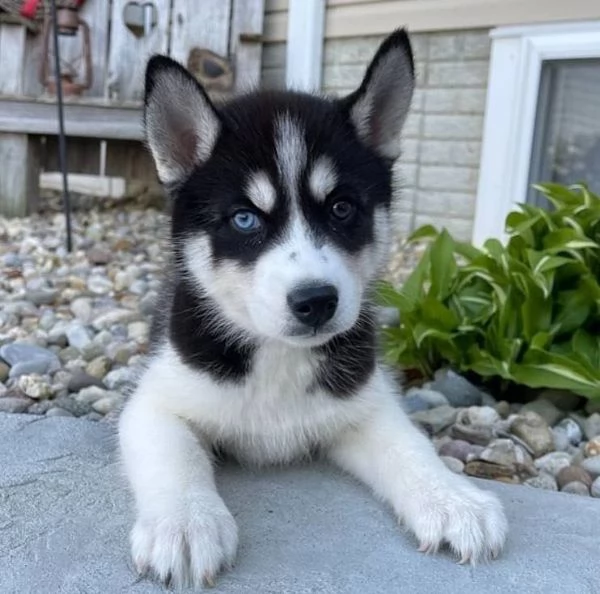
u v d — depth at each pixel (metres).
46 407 0.49
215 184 0.38
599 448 0.46
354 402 0.39
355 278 0.37
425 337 0.56
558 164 0.89
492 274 0.56
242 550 0.32
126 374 0.53
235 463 0.41
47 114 1.02
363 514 0.35
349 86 1.04
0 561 0.31
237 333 0.38
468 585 0.30
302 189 0.36
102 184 1.35
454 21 0.92
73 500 0.36
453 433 0.47
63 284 0.78
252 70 1.10
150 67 0.38
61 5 1.04
